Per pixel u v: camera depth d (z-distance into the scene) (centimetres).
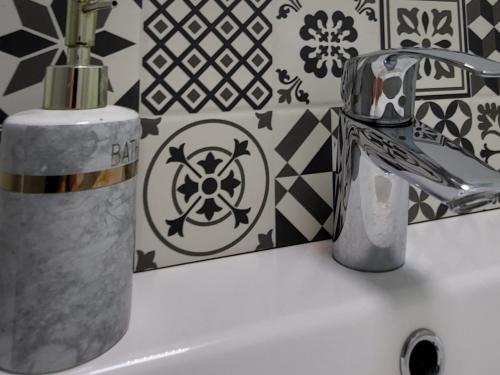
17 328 22
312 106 42
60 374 23
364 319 31
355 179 36
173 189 37
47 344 22
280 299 32
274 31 40
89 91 24
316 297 32
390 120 34
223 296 32
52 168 21
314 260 39
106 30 33
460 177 27
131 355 25
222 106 38
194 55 37
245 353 27
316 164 43
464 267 37
